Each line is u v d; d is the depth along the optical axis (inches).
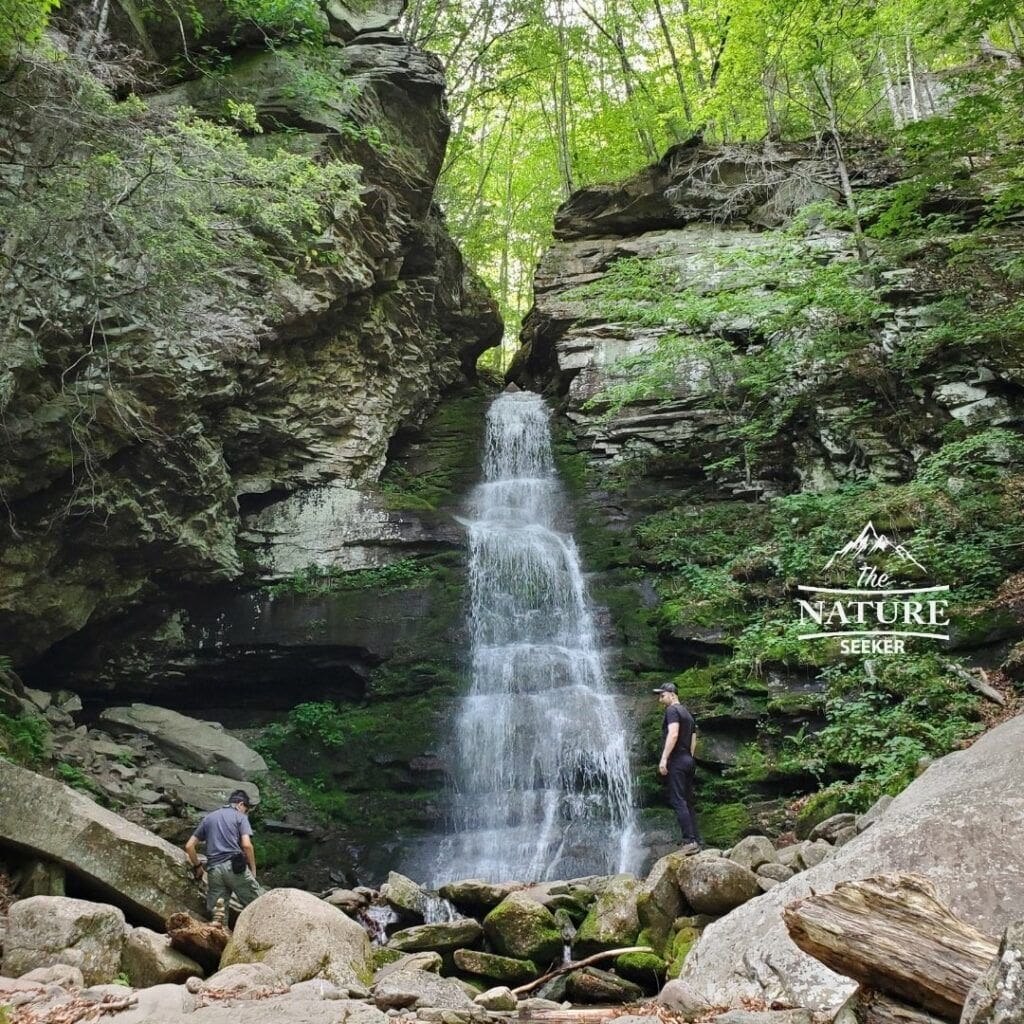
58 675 583.2
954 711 423.8
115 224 418.6
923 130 588.4
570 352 840.3
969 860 195.8
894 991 136.6
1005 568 503.2
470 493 787.4
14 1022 186.9
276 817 513.7
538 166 1280.8
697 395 773.3
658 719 529.3
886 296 684.7
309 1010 195.2
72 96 408.2
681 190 884.6
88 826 301.1
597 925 290.7
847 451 650.2
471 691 592.4
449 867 476.1
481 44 1007.6
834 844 328.5
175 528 577.3
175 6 631.2
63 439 484.4
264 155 607.8
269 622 636.1
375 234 690.2
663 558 654.5
